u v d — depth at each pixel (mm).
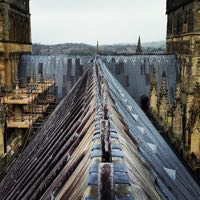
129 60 117000
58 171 18188
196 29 102125
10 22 104000
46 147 27938
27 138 68188
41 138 37094
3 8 97062
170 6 131125
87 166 12922
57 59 116812
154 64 116688
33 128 76812
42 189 18109
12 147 67938
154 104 92688
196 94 91812
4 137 65000
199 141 84188
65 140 23172
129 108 44281
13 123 77250
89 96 28547
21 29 117625
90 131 17422
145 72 115500
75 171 14500
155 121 82438
